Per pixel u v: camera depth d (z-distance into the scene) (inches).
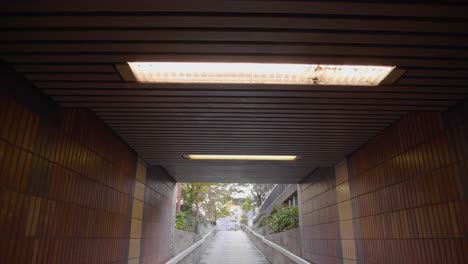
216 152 211.2
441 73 102.8
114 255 174.6
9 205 94.8
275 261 357.7
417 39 85.4
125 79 107.5
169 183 321.4
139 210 222.1
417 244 138.9
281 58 94.6
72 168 131.0
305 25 80.2
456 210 117.3
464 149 116.9
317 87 112.8
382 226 168.9
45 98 118.1
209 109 135.1
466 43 87.2
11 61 96.0
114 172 174.4
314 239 294.2
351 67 100.6
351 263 208.5
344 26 80.4
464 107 120.2
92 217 148.2
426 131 134.9
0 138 92.4
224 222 1720.0
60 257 121.0
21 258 99.3
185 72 104.6
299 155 219.1
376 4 72.7
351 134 172.4
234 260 421.4
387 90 115.1
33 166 107.5
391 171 159.8
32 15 76.9
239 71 103.5
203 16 77.2
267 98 123.7
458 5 72.9
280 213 506.3
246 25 80.4
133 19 78.3
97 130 151.9
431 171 130.9
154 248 263.3
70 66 99.3
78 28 82.0
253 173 299.3
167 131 167.3
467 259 110.9
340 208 231.1
